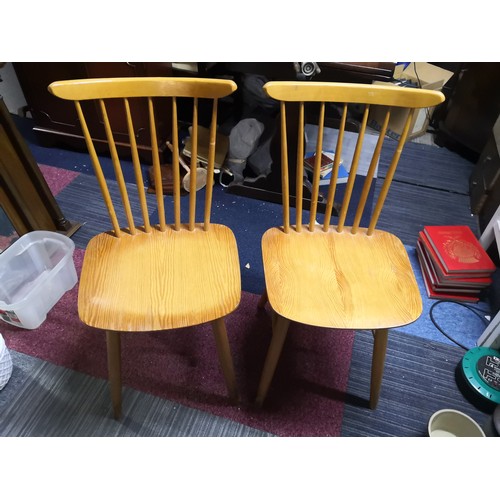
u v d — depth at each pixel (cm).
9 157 141
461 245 152
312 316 93
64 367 131
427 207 197
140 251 108
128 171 210
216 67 164
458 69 218
